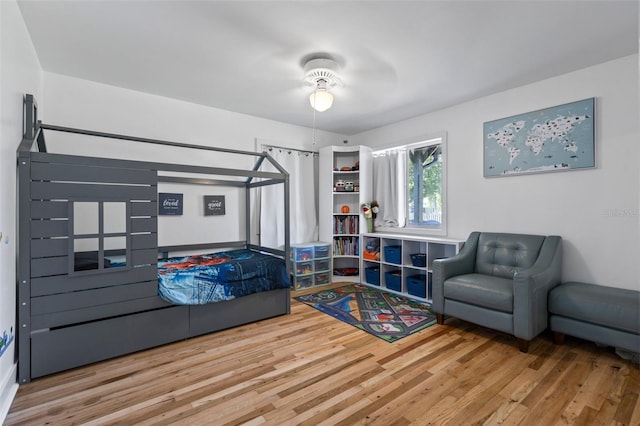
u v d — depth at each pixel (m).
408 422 1.64
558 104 2.96
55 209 2.10
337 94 3.42
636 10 2.00
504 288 2.57
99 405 1.79
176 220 3.63
